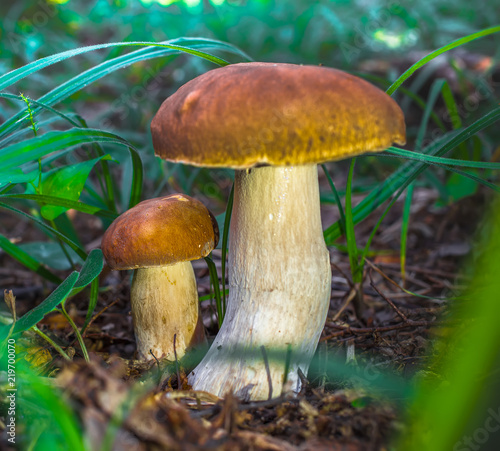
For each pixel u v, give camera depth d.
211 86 0.23
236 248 0.26
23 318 0.24
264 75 0.22
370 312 0.36
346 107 0.21
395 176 0.33
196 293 0.30
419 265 0.43
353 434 0.21
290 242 0.25
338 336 0.31
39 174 0.29
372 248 0.46
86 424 0.19
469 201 0.46
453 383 0.16
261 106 0.21
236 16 0.93
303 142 0.21
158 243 0.27
